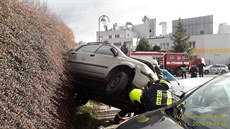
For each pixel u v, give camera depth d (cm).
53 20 909
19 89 393
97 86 787
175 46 5875
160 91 511
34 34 528
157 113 343
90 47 814
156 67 751
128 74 720
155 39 7069
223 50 5962
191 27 7375
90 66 777
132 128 301
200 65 2255
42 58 531
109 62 745
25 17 528
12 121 343
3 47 396
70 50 849
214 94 362
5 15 444
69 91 738
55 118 502
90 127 696
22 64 427
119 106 743
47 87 514
